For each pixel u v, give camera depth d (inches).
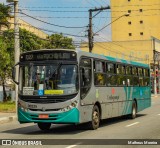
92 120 683.4
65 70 628.7
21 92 641.6
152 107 1440.7
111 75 787.4
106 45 4062.5
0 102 1668.3
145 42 3905.0
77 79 625.9
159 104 1681.8
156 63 3846.0
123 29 4985.2
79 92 625.6
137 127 731.4
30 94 632.4
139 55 3914.9
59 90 620.4
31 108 629.9
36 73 637.3
